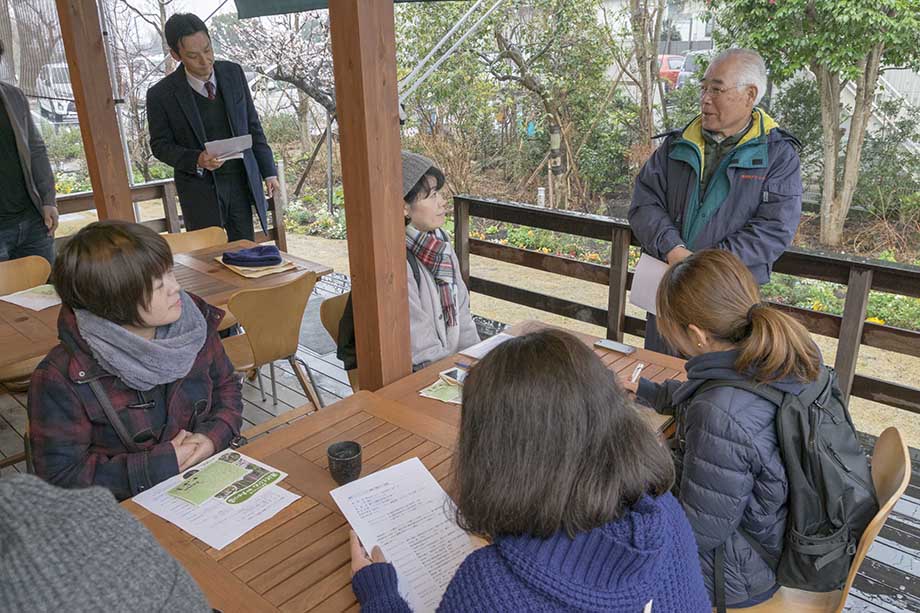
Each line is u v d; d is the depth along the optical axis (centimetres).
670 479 81
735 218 237
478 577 73
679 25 782
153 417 159
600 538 72
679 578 79
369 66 166
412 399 178
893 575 201
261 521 127
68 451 148
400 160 181
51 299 260
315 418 167
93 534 52
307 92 816
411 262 212
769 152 233
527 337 81
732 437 123
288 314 265
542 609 70
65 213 454
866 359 548
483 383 76
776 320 126
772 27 663
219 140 350
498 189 898
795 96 733
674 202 253
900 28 627
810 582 127
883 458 141
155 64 771
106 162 313
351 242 187
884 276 249
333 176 906
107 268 139
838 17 631
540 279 750
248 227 383
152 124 350
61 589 48
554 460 72
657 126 823
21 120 335
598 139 845
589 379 75
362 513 126
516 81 855
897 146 710
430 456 148
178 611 54
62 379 147
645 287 258
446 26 812
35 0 491
